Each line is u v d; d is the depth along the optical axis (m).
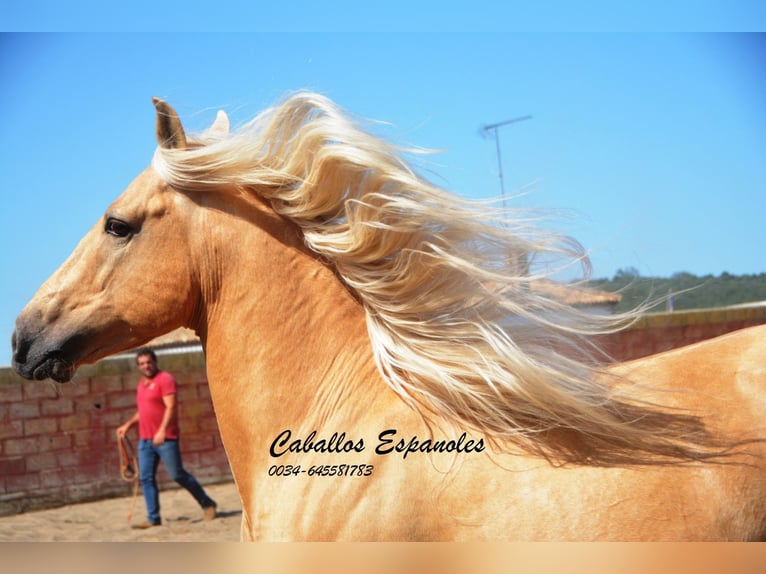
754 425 2.40
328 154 2.65
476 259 2.69
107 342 2.78
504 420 2.48
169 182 2.74
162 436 9.12
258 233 2.73
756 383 2.48
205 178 2.72
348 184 2.69
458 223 2.66
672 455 2.37
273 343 2.69
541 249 2.74
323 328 2.69
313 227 2.71
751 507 2.30
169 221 2.74
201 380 11.91
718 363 2.60
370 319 2.68
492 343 2.53
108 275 2.75
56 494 10.73
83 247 2.82
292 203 2.71
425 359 2.56
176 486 11.66
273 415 2.66
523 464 2.38
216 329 2.75
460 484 2.38
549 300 2.73
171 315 2.75
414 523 2.37
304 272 2.72
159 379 9.26
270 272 2.71
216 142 2.86
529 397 2.46
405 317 2.62
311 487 2.52
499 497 2.34
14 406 10.70
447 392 2.53
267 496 2.60
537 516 2.30
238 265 2.72
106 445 11.10
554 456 2.40
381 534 2.38
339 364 2.67
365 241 2.63
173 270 2.73
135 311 2.74
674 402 2.51
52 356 2.75
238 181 2.71
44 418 10.84
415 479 2.41
